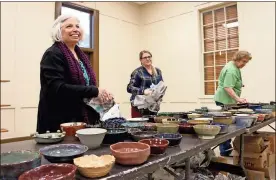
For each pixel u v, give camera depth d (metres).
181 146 1.10
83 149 0.90
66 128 1.25
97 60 5.32
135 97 2.31
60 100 1.43
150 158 0.91
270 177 2.43
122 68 5.91
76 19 1.62
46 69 1.36
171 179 1.59
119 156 0.82
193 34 5.17
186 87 5.30
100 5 5.43
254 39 4.25
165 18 5.71
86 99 1.50
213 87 4.98
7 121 3.92
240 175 1.86
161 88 2.23
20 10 4.11
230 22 4.75
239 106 2.63
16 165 0.66
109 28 5.61
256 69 4.22
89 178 0.71
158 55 5.87
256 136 2.40
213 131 1.25
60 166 0.71
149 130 1.35
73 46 1.65
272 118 2.33
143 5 6.21
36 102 4.32
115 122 1.41
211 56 5.04
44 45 4.45
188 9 5.27
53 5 4.61
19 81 4.09
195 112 2.21
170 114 2.03
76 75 1.50
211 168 1.94
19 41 4.09
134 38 6.20
